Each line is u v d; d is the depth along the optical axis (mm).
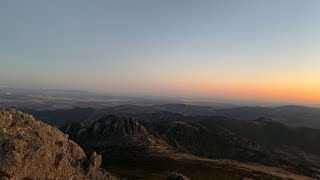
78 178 50375
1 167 36062
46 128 49125
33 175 40531
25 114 48656
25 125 45219
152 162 169000
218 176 142625
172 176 68438
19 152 38500
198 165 164250
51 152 46469
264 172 175250
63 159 48188
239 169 168750
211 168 160000
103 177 56938
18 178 37281
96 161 58875
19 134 41219
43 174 42625
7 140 38875
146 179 109188
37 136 44438
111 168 147250
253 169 184750
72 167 51375
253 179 147500
